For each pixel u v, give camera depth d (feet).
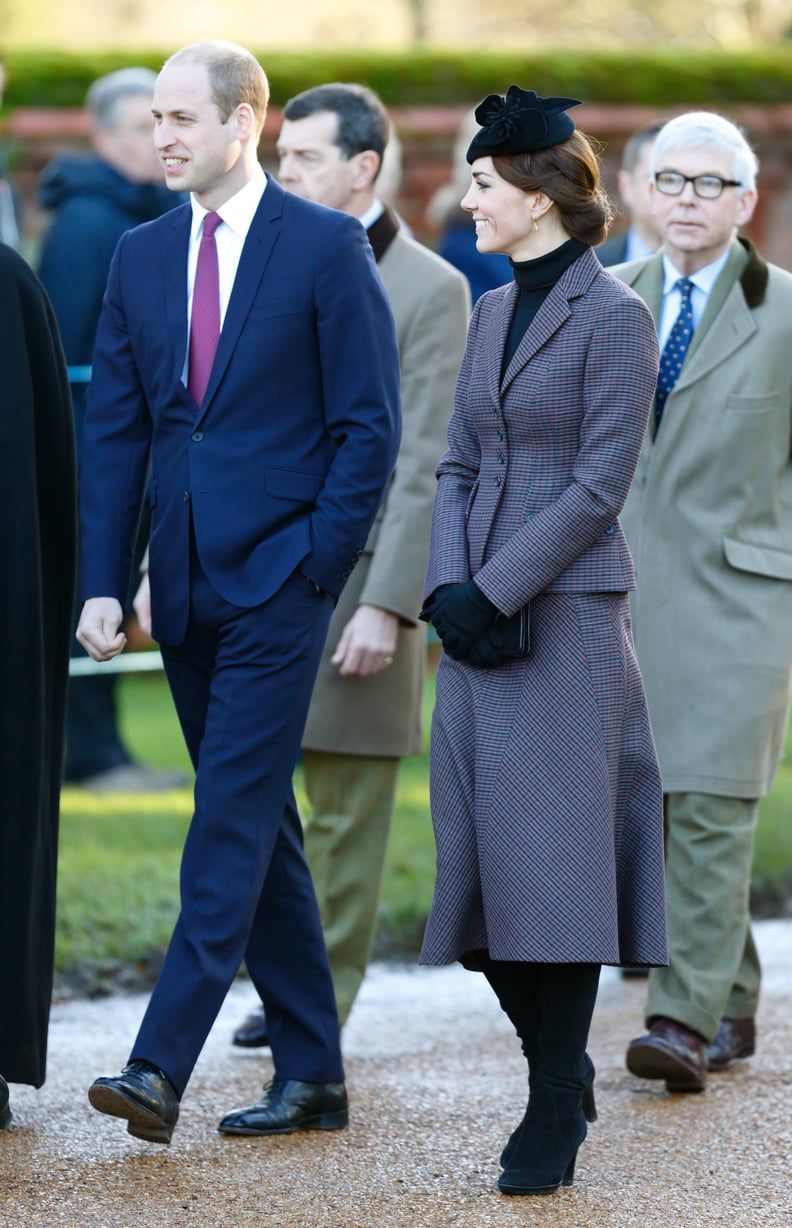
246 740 47.09
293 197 48.60
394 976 69.36
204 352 48.01
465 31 199.11
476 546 45.52
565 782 44.14
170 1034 45.52
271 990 49.21
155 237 49.08
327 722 56.49
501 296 46.37
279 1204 43.45
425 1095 52.65
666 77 134.62
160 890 71.87
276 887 49.16
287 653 47.32
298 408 48.03
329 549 47.32
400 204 129.39
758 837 82.53
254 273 47.78
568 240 45.03
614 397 44.11
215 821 46.85
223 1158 46.52
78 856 76.13
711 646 56.34
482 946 45.60
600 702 44.50
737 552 56.39
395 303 56.65
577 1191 44.70
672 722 56.34
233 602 47.11
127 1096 44.24
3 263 48.24
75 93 127.03
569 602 44.62
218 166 47.44
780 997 65.10
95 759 92.99
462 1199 44.01
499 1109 51.16
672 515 56.70
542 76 133.28
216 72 47.24
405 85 131.13
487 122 44.86
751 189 56.70
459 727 45.34
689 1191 44.88
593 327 44.27
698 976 54.44
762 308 56.65
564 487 44.75
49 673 49.75
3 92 125.90
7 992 47.52
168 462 48.37
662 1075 53.42
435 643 115.34
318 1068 49.14
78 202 89.51
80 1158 46.19
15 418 47.83
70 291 88.99
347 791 57.41
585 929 43.52
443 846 45.16
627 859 45.24
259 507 47.52
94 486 49.26
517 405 44.86
